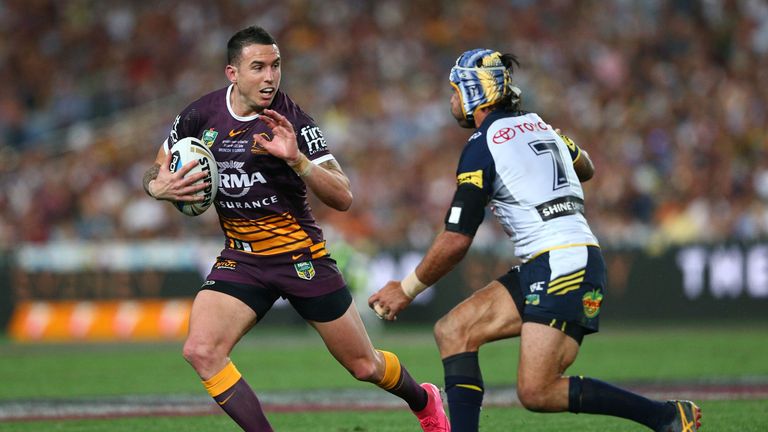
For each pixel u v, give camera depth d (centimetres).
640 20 9206
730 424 2562
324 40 9138
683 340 5112
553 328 1941
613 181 7212
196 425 2731
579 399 1956
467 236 1980
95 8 9525
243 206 2162
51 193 7562
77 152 8044
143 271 6331
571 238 1977
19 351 5247
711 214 7044
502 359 4438
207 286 2170
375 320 6284
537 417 2789
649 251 6303
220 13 9456
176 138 2216
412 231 7219
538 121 2075
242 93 2134
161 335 6209
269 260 2166
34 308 6344
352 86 8694
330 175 2102
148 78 9050
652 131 7938
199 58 9169
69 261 6347
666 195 7281
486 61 2073
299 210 2192
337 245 6188
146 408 3098
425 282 2023
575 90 8588
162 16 9462
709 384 3459
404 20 9306
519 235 2008
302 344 5344
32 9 9506
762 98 8300
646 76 8756
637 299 6303
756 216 6994
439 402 2323
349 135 8112
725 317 6228
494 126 2023
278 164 2139
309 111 8431
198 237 7100
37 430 2673
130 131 8231
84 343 5850
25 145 8369
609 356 4422
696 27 9162
